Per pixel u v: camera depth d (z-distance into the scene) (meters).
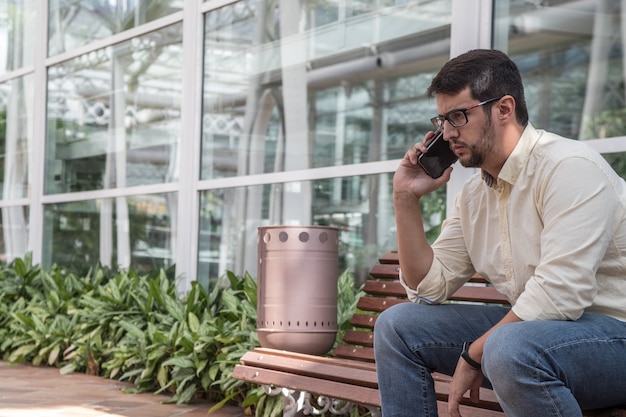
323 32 5.78
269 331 4.04
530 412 2.31
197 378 5.14
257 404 4.54
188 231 6.78
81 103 8.28
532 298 2.40
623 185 2.51
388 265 3.98
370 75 5.41
